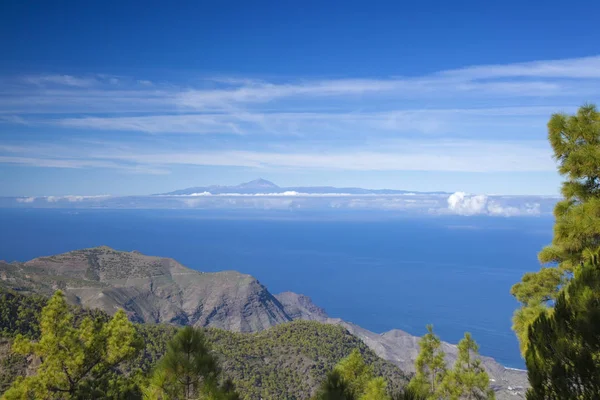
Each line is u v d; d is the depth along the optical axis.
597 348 6.13
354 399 7.88
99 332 15.97
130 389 14.66
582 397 5.98
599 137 12.42
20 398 13.94
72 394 14.60
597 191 12.44
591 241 11.77
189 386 8.55
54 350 14.77
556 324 6.83
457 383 17.92
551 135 13.09
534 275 15.95
